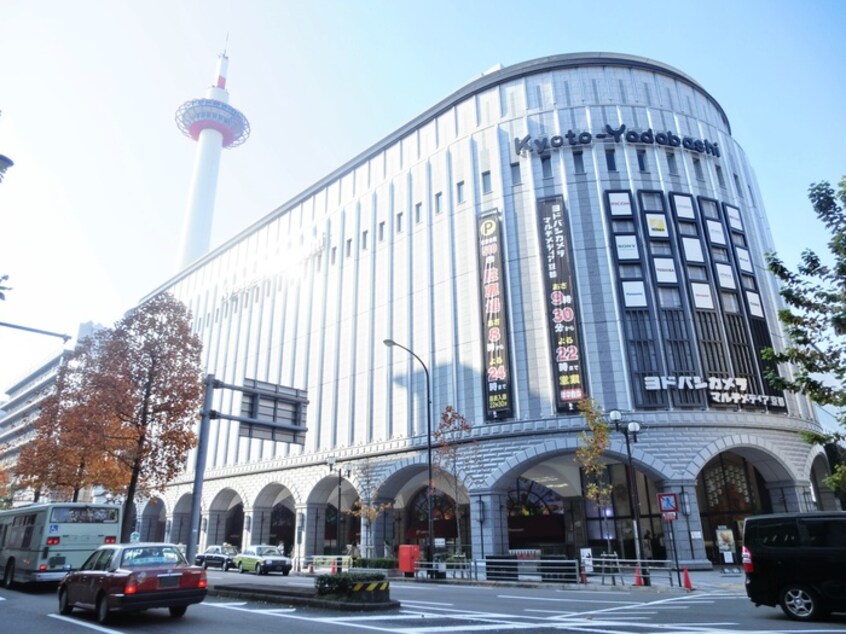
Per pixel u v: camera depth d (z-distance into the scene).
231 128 115.19
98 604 10.91
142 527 57.34
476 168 37.50
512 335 32.59
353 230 45.12
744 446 29.03
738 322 31.72
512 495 36.34
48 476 29.53
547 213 33.53
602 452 26.75
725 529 29.14
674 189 33.88
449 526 39.06
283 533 48.88
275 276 51.88
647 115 35.47
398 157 43.41
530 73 37.53
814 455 31.19
